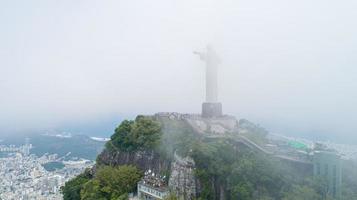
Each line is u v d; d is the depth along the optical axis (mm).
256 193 124125
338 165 133875
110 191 154500
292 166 140750
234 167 132000
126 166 165875
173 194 129625
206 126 174750
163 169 155625
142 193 150750
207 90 191750
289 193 124625
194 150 137375
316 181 131125
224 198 129250
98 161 194125
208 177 132000
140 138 172875
